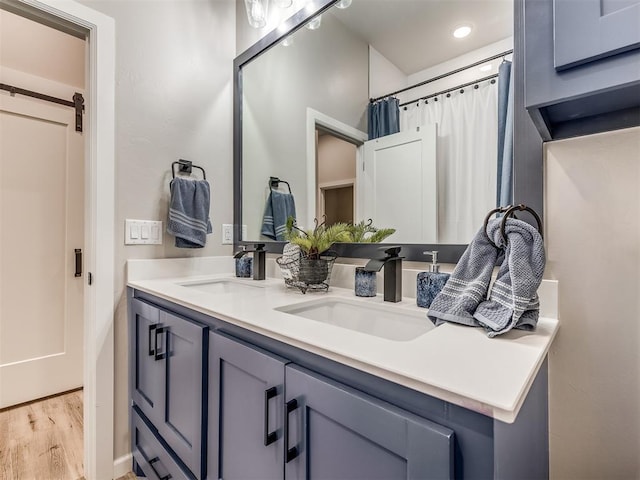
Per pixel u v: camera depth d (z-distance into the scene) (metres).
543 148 0.81
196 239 1.57
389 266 1.03
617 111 0.71
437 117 1.08
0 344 1.94
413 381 0.49
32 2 1.23
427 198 1.10
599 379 0.74
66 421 1.83
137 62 1.50
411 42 1.16
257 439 0.76
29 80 2.02
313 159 1.48
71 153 2.18
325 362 0.62
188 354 1.01
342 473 0.57
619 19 0.51
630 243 0.71
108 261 1.40
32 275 2.04
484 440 0.43
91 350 1.37
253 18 1.59
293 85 1.58
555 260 0.79
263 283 1.45
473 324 0.71
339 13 1.38
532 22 0.60
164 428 1.15
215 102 1.79
